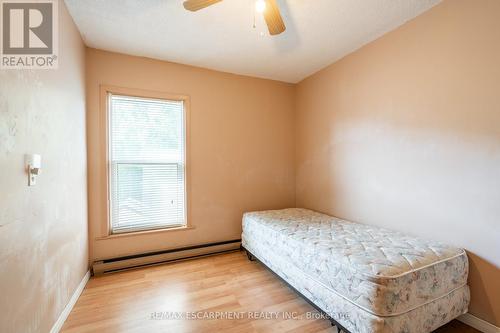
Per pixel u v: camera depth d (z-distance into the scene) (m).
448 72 1.87
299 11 2.03
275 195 3.61
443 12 1.90
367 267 1.47
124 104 2.75
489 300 1.66
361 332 1.43
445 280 1.58
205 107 3.13
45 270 1.50
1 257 1.07
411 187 2.15
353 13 2.05
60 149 1.75
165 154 2.95
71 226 1.97
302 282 1.95
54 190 1.64
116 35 2.34
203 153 3.12
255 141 3.46
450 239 1.87
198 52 2.71
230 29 2.27
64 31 1.87
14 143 1.19
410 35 2.14
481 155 1.70
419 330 1.44
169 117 2.97
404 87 2.19
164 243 2.91
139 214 2.84
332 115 3.04
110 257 2.66
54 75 1.67
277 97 3.61
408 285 1.42
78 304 2.01
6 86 1.14
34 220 1.37
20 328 1.22
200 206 3.11
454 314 1.62
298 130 3.68
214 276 2.51
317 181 3.31
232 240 3.28
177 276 2.51
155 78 2.85
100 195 2.60
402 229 2.22
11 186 1.16
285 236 2.19
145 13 2.02
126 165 2.77
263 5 1.58
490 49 1.64
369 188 2.55
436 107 1.95
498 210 1.62
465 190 1.78
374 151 2.49
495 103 1.62
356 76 2.69
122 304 2.01
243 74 3.35
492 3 1.63
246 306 1.99
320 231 2.26
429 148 2.01
